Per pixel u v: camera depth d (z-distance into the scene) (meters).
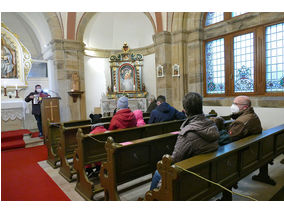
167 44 7.68
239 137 2.84
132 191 3.18
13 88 7.90
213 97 7.19
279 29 5.54
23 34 9.72
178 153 1.99
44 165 4.47
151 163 2.88
